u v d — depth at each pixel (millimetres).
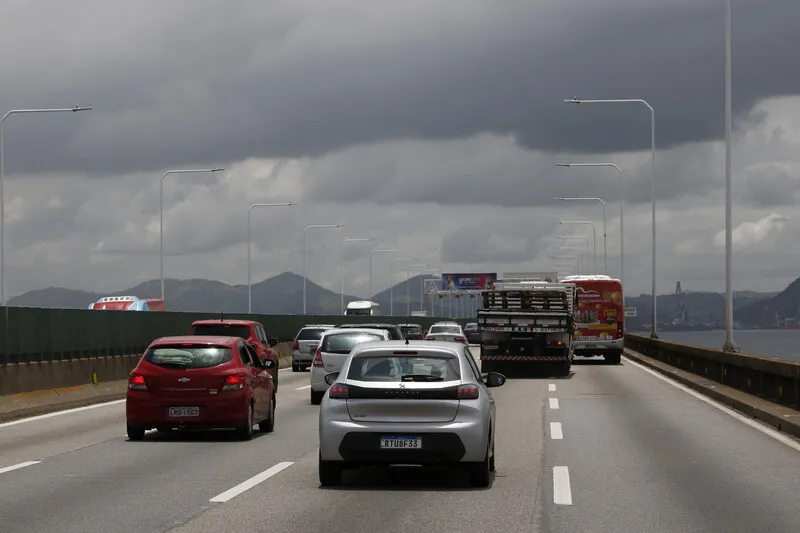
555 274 55844
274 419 24547
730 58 38250
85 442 20016
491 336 42844
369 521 11695
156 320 39125
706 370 38125
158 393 20156
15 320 26156
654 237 64688
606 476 15281
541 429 22094
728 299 37000
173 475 15453
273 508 12562
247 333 33031
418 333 59719
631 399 30672
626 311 81500
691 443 19500
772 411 23516
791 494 13609
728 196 37781
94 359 31281
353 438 14117
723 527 11328
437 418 14148
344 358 29922
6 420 24438
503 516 12031
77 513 12133
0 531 11016
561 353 42625
